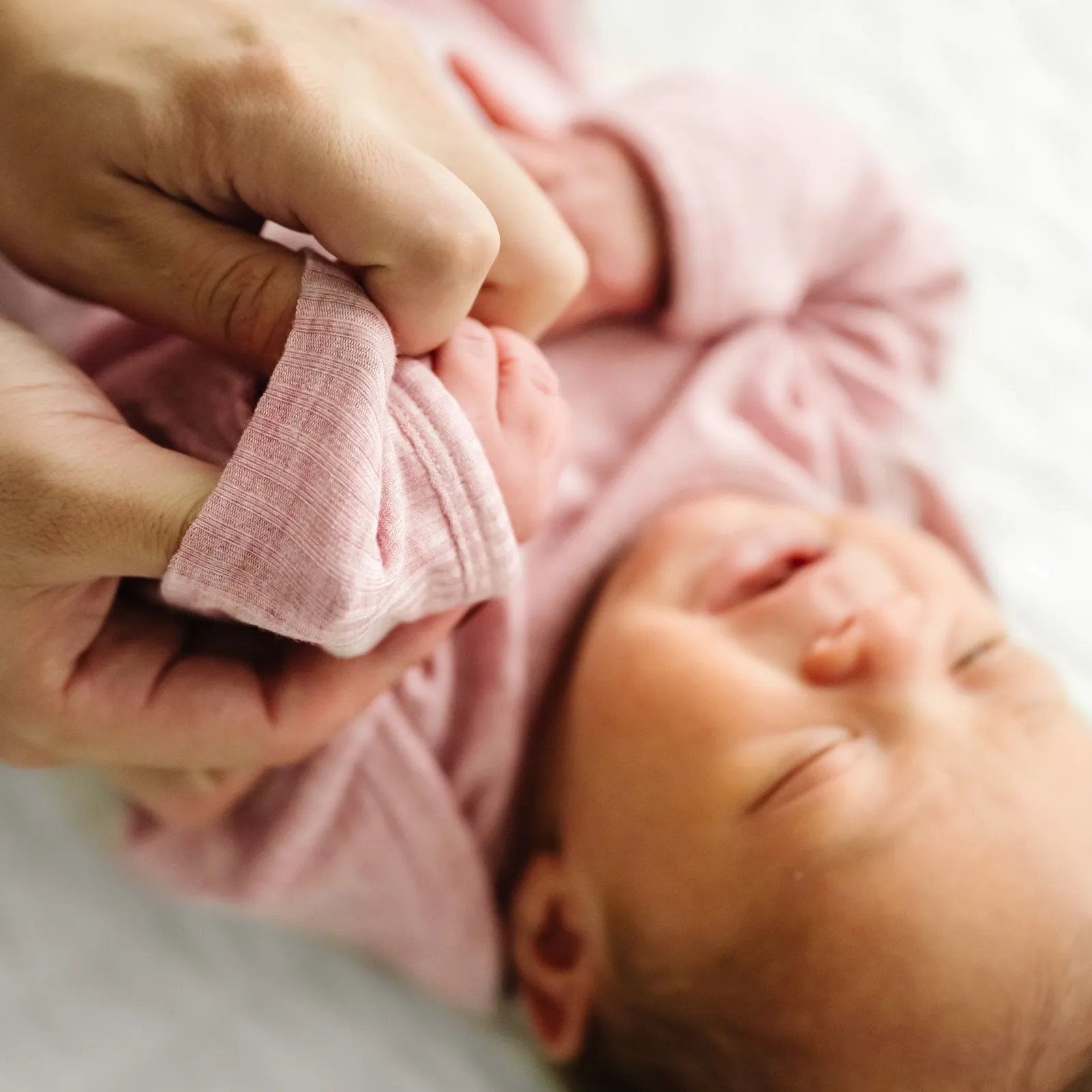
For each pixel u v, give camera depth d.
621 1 0.44
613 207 0.35
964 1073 0.30
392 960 0.35
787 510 0.35
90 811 0.34
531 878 0.34
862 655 0.32
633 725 0.32
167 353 0.29
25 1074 0.33
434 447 0.26
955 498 0.38
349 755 0.32
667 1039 0.32
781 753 0.31
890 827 0.31
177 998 0.34
